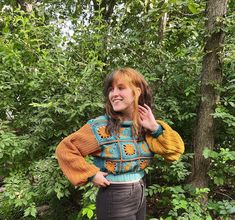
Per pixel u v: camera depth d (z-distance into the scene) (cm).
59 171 300
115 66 388
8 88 342
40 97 339
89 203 292
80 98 311
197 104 350
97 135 179
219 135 358
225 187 373
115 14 444
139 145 188
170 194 341
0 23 420
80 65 364
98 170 180
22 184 306
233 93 343
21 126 346
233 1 394
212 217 330
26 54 370
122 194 180
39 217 354
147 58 395
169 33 418
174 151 195
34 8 455
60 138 326
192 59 361
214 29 324
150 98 198
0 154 300
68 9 493
